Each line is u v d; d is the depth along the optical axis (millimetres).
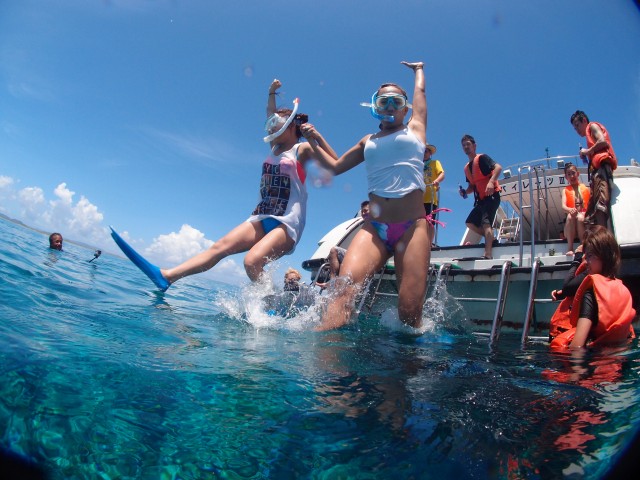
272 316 3312
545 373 1920
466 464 1017
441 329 3795
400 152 3271
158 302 3600
